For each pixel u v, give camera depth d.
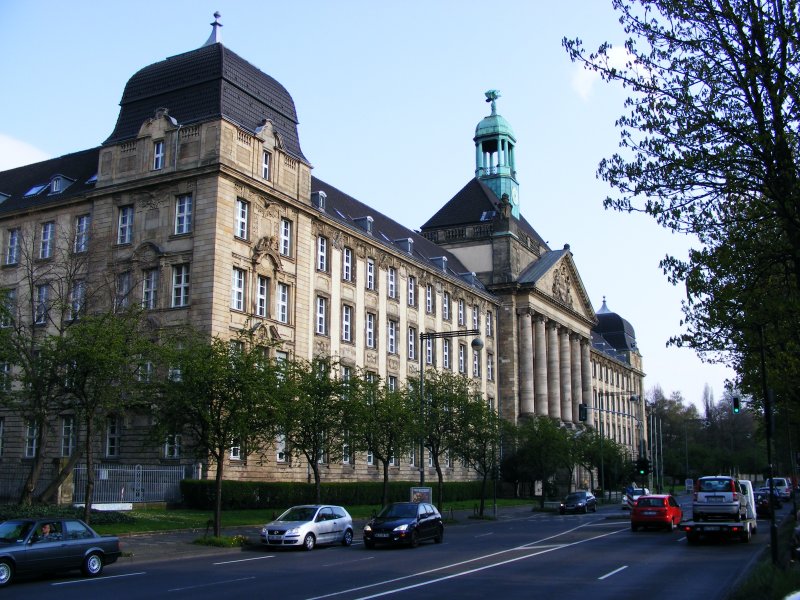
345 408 36.47
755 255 16.73
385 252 60.34
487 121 94.88
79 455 33.69
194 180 43.00
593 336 125.06
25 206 50.25
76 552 19.78
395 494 54.44
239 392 28.73
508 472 73.19
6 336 31.27
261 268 45.00
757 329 22.02
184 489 39.06
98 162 49.62
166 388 29.05
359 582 18.38
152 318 42.31
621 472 88.56
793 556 18.81
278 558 24.73
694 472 127.19
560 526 42.16
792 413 35.03
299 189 49.03
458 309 72.81
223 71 44.66
